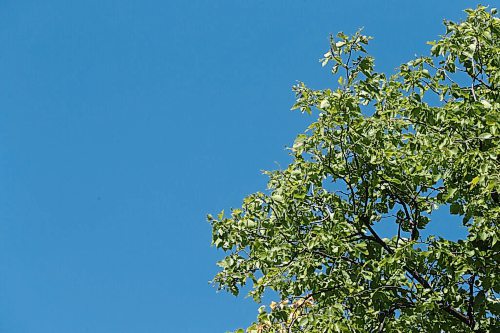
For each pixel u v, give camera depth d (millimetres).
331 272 13086
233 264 13641
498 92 14195
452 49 14227
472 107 13164
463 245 12734
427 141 13070
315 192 13508
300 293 13336
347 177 13492
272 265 13359
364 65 13305
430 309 12320
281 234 13258
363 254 13641
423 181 13891
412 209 14281
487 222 12000
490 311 13156
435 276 13203
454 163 12805
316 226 13266
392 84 14766
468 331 12875
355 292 13031
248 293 13375
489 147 12844
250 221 13336
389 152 13172
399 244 13500
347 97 12898
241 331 12695
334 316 12039
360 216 13727
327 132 12891
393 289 13125
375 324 13422
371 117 13445
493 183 11391
